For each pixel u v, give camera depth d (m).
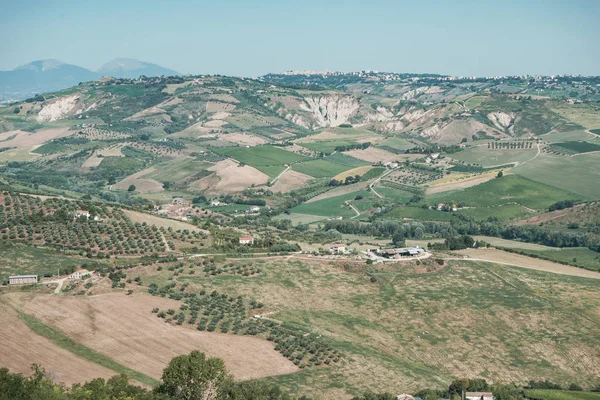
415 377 180.62
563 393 176.62
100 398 127.25
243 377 164.12
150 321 187.50
